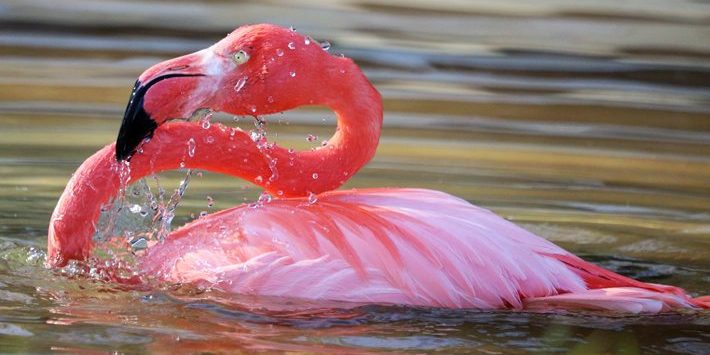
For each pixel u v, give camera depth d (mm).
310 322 7094
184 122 8094
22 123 13062
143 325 7004
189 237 7809
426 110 14430
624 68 16281
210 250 7613
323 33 17062
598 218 10391
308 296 7285
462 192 11109
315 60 7922
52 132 12750
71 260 8016
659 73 16125
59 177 11031
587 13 19078
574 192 11305
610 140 13508
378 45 16797
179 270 7637
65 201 8016
